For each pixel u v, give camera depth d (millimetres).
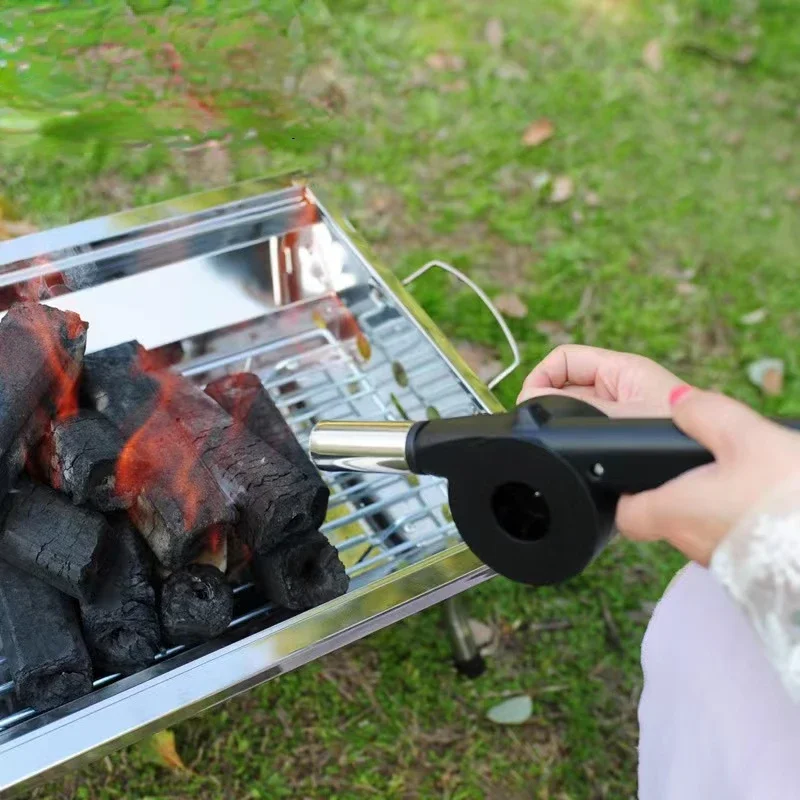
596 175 2586
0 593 1093
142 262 1446
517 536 712
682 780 918
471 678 1640
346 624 1071
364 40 2766
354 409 1487
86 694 1070
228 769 1498
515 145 2607
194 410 1260
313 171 2355
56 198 2025
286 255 1555
